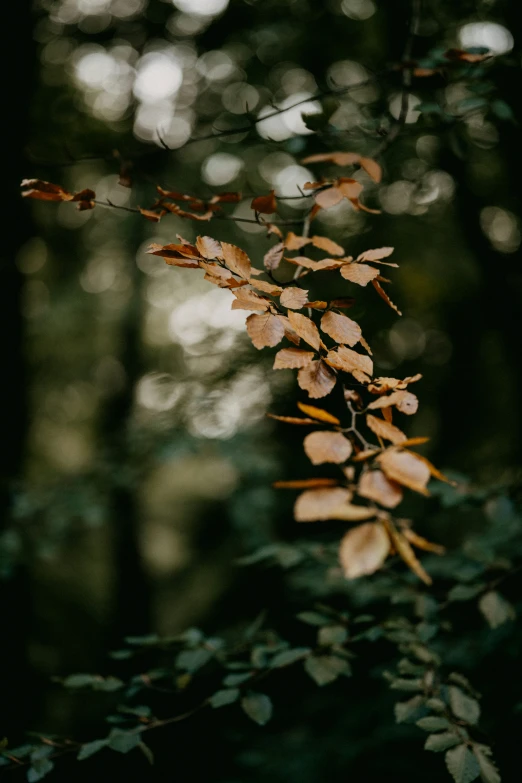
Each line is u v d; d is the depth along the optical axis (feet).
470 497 7.52
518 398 17.87
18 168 11.95
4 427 13.57
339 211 15.05
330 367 3.51
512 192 14.89
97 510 12.01
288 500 17.70
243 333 12.66
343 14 17.33
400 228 17.57
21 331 13.85
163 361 25.16
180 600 29.58
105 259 28.71
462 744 4.45
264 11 16.66
